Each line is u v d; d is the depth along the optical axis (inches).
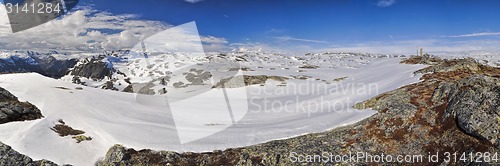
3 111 1158.3
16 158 944.9
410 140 1061.1
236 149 1099.3
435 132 1061.8
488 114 981.2
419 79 1635.1
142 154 1057.5
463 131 1003.3
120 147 1059.3
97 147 1098.7
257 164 1019.9
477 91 1074.7
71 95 1526.8
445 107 1144.8
